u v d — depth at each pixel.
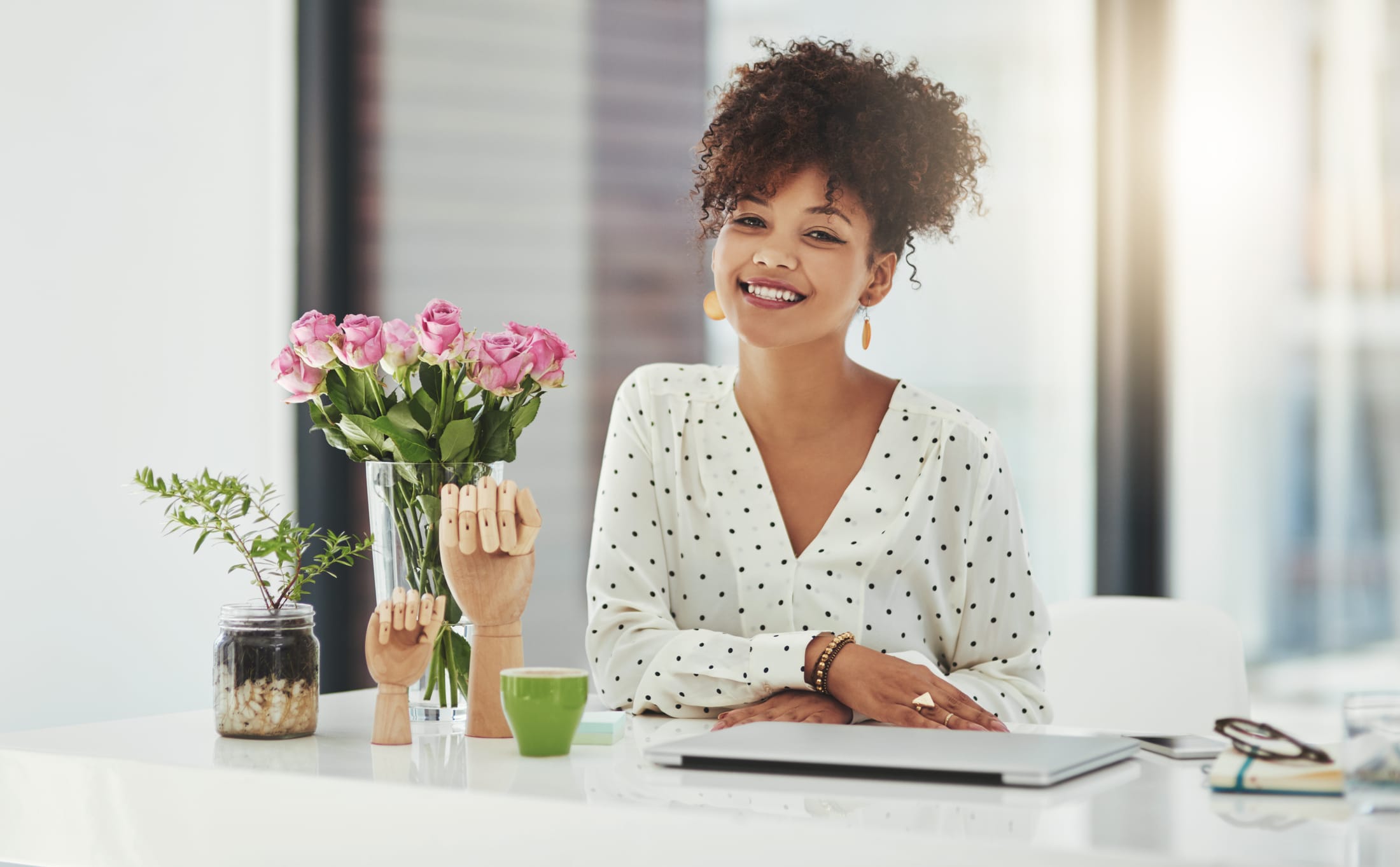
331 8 3.06
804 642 1.22
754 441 1.40
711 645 1.26
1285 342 2.64
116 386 2.59
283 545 1.11
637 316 3.02
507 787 0.87
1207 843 0.71
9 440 2.44
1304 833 0.74
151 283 2.66
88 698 2.53
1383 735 0.79
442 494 1.10
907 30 2.83
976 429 1.40
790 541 1.38
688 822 0.78
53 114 2.50
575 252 3.04
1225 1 2.66
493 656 1.10
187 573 2.67
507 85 3.06
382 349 1.16
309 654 1.10
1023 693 1.35
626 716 1.27
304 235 3.06
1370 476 2.61
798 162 1.31
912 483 1.38
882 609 1.37
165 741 1.07
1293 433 2.64
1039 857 0.70
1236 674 1.81
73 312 2.53
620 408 1.47
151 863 0.96
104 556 2.56
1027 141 2.78
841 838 0.74
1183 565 2.70
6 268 2.43
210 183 2.79
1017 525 1.42
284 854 0.91
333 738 1.10
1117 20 2.71
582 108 3.03
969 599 1.40
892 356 2.86
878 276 1.41
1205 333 2.69
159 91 2.68
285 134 3.00
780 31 2.90
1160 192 2.70
